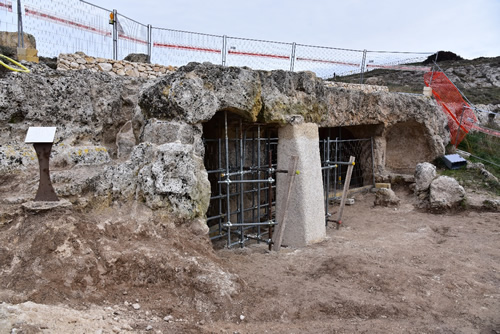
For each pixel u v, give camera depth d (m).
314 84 5.70
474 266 4.61
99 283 2.94
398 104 8.87
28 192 3.42
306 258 4.61
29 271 2.75
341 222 6.46
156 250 3.36
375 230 6.26
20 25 5.81
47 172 3.22
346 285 3.87
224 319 3.02
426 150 9.61
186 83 4.08
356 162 9.90
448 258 4.82
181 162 3.88
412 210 7.68
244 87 4.59
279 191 5.37
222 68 4.42
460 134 10.05
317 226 5.42
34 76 4.16
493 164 9.51
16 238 2.96
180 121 4.11
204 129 6.10
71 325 2.23
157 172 3.79
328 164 6.62
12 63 4.59
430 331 3.12
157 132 4.08
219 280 3.32
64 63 5.96
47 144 3.19
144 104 4.30
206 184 4.23
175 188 3.82
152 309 2.88
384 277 4.03
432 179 7.88
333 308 3.35
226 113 4.86
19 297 2.52
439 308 3.55
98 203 3.63
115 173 3.78
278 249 4.93
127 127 5.05
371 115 8.51
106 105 4.75
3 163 3.69
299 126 5.31
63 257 2.93
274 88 5.06
